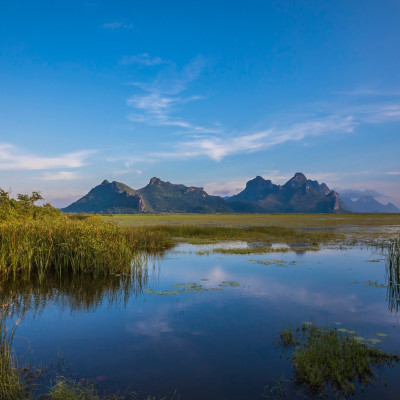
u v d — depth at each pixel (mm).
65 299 10922
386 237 30328
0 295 11398
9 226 15641
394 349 7051
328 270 15430
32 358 6723
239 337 7750
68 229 16641
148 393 5461
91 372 6152
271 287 12352
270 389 5574
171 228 35500
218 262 17609
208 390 5551
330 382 5789
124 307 10023
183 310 9727
